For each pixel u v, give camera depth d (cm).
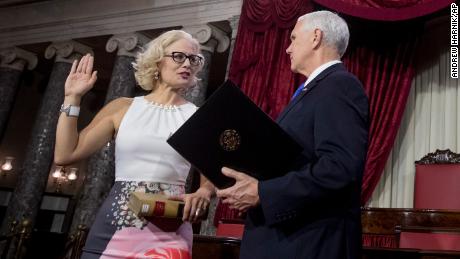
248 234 164
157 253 168
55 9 998
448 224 367
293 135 163
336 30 186
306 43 188
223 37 802
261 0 661
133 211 167
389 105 555
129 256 166
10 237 589
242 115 153
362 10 534
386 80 564
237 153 154
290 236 152
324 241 149
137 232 170
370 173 539
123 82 859
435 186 438
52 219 1172
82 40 966
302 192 143
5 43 1051
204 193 172
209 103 153
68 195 1200
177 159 182
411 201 540
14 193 917
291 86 599
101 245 170
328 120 152
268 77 616
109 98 854
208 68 782
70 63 970
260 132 152
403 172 555
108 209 175
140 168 177
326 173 141
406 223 384
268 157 154
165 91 197
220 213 577
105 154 806
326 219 152
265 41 638
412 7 510
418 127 560
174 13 831
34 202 903
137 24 875
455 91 541
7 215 903
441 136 539
